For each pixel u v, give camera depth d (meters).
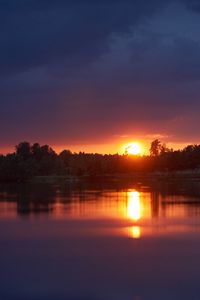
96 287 31.80
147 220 63.12
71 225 59.81
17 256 40.97
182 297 29.77
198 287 31.67
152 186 157.50
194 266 36.72
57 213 73.38
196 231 52.94
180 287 31.64
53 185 176.50
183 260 38.62
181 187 146.12
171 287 31.69
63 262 38.53
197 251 41.88
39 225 60.22
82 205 86.38
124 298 29.83
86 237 50.12
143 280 33.25
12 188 154.62
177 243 45.56
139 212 73.19
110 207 81.94
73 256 40.75
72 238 49.66
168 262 38.03
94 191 131.38
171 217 66.00
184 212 71.94
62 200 98.38
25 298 29.83
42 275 34.62
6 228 57.81
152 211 74.06
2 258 40.22
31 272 35.41
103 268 36.47
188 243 45.53
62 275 34.62
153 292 30.77
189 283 32.47
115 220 63.97
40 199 101.69
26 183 199.62
